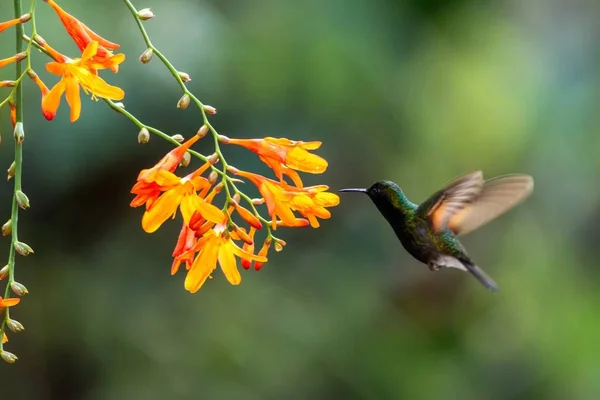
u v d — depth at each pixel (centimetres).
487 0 1141
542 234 1362
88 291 1002
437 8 1000
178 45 882
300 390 1070
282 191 426
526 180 514
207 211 399
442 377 1187
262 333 1067
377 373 1115
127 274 1016
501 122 1282
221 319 1052
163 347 1023
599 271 1339
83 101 834
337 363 1095
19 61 427
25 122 816
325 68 942
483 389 1221
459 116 1235
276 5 938
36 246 971
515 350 1267
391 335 1155
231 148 900
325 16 945
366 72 966
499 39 1228
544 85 1308
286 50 932
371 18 965
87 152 853
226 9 932
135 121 419
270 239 434
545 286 1331
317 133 973
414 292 1221
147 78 864
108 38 845
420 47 1027
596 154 1291
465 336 1246
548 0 1359
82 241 988
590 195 1333
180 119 889
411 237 541
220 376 1041
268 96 927
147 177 395
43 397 1000
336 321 1102
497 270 1346
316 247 1108
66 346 998
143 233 1016
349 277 1111
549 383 1236
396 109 1027
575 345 1266
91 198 940
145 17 435
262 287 1083
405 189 1153
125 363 1012
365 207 1103
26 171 860
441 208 533
